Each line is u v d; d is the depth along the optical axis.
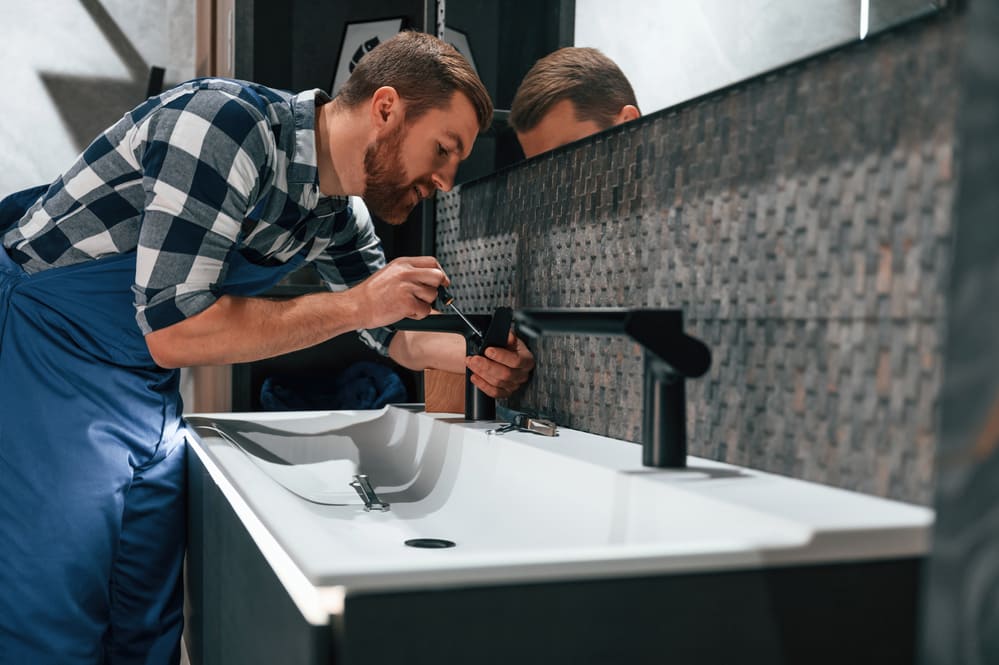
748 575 0.55
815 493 0.71
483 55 1.50
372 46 2.21
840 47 0.73
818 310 0.77
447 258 1.80
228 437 1.29
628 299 1.09
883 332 0.69
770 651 0.55
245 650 0.78
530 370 1.37
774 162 0.82
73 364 1.29
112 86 2.44
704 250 0.93
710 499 0.69
